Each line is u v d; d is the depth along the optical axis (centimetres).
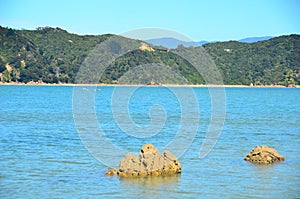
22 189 2852
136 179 3047
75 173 3219
